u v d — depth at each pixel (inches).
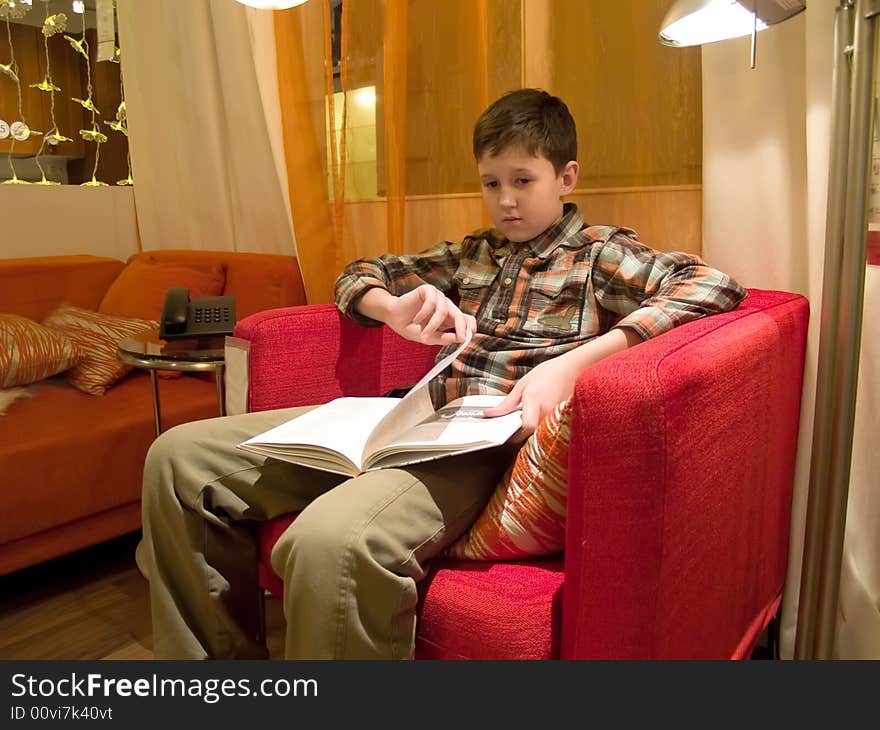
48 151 100.7
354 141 70.1
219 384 57.6
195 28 84.0
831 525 36.6
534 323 46.1
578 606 29.6
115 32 94.9
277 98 75.1
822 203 45.6
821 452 36.4
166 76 89.0
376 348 52.7
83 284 86.7
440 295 42.9
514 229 46.9
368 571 31.1
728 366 32.2
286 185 77.0
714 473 32.1
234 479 40.8
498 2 58.6
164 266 82.9
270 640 53.6
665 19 37.2
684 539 29.9
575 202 58.2
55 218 92.7
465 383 45.9
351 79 68.7
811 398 48.5
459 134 63.0
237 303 77.4
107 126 104.7
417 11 62.8
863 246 33.7
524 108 45.4
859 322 34.6
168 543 41.3
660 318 37.6
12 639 54.2
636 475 27.4
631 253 44.0
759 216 50.3
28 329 70.9
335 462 36.3
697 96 52.7
